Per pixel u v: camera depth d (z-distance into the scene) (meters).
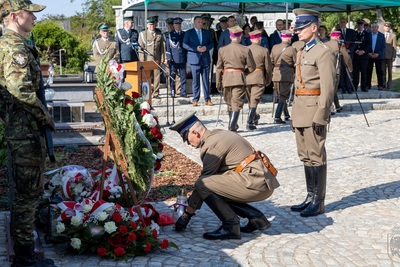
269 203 7.81
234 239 6.39
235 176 6.38
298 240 6.42
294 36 17.52
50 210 6.11
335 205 7.72
